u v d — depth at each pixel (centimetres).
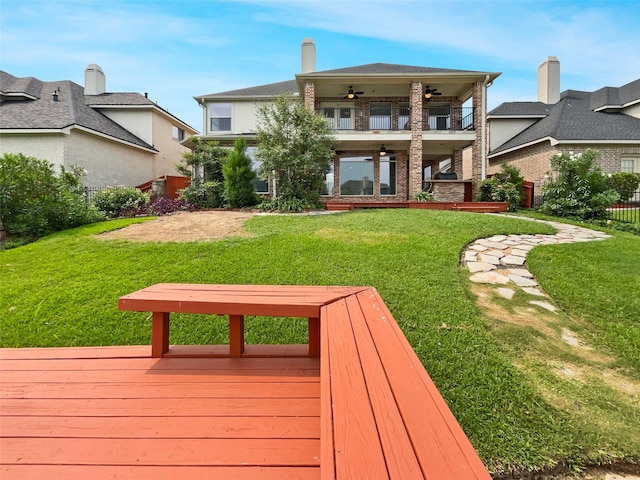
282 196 1080
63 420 176
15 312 376
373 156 1595
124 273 488
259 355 252
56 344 318
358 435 106
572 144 1412
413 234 677
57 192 832
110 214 1050
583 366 278
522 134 1755
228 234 708
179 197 1255
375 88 1477
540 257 534
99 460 147
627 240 652
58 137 1300
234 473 139
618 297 393
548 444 200
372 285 427
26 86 1523
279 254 553
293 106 1089
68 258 562
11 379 219
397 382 138
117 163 1573
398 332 192
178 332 336
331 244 601
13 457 149
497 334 322
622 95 1692
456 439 104
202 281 454
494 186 1258
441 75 1324
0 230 745
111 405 189
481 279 458
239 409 185
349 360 157
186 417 178
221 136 1561
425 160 1875
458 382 254
